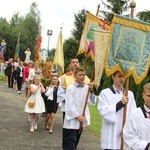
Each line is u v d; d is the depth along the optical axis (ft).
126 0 151.53
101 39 21.03
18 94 67.10
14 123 37.09
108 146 18.81
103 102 18.93
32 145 29.04
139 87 53.21
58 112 47.88
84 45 26.23
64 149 24.22
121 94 19.16
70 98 23.49
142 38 19.01
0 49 115.24
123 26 18.84
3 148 27.37
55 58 37.83
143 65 19.01
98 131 37.58
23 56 219.20
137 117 14.89
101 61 21.01
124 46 18.84
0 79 97.60
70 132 23.66
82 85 23.91
